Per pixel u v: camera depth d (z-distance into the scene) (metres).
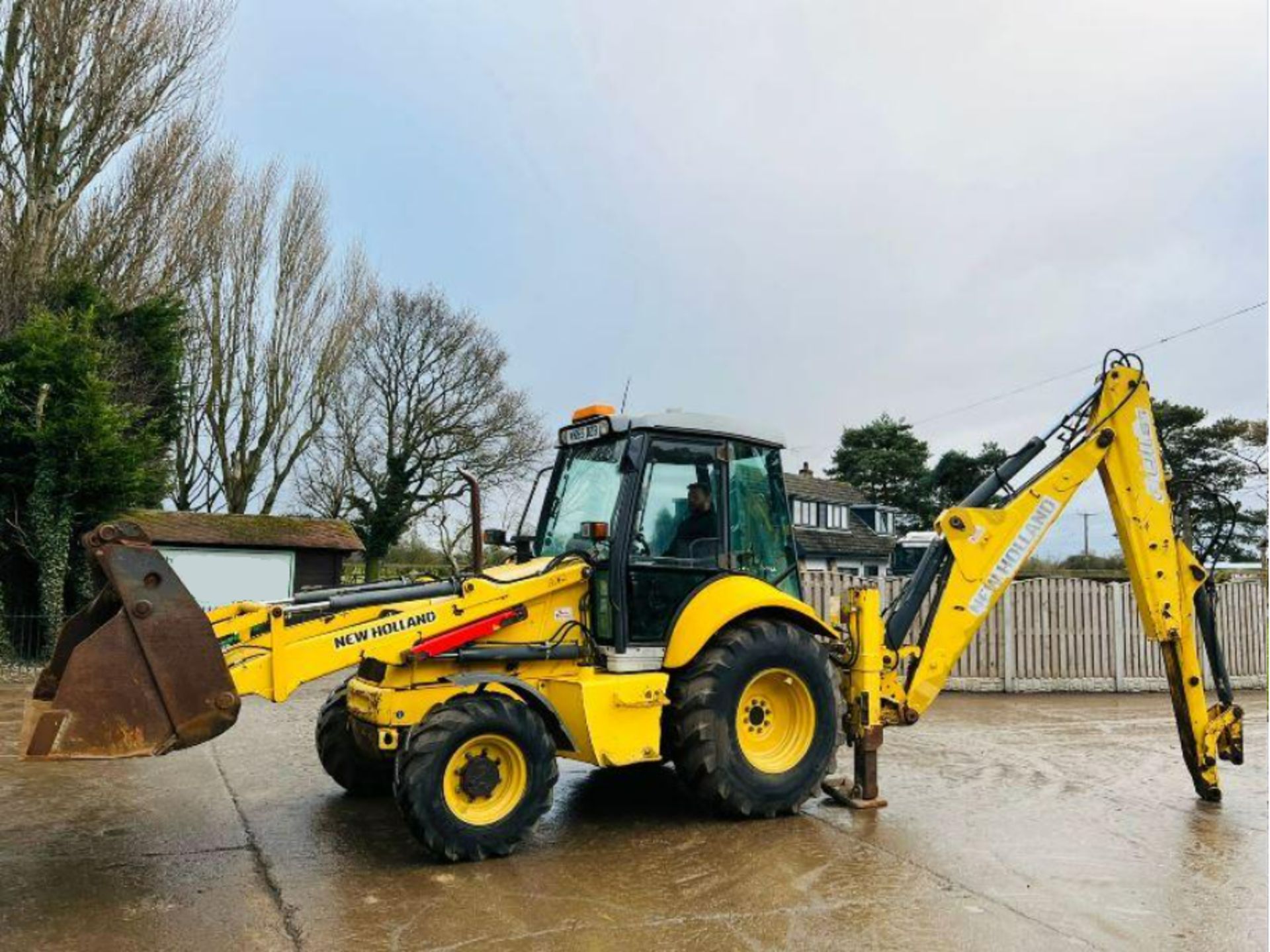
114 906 4.59
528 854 5.40
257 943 4.14
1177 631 6.80
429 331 31.81
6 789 7.03
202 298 26.83
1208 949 4.11
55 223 18.36
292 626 5.40
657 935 4.23
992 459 46.56
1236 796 6.93
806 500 40.47
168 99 19.69
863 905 4.60
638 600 6.12
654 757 5.90
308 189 28.83
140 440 16.27
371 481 31.50
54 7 17.91
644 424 6.29
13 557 16.05
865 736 6.48
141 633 4.62
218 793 6.89
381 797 6.79
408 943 4.15
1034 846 5.58
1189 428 33.41
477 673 5.71
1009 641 13.38
